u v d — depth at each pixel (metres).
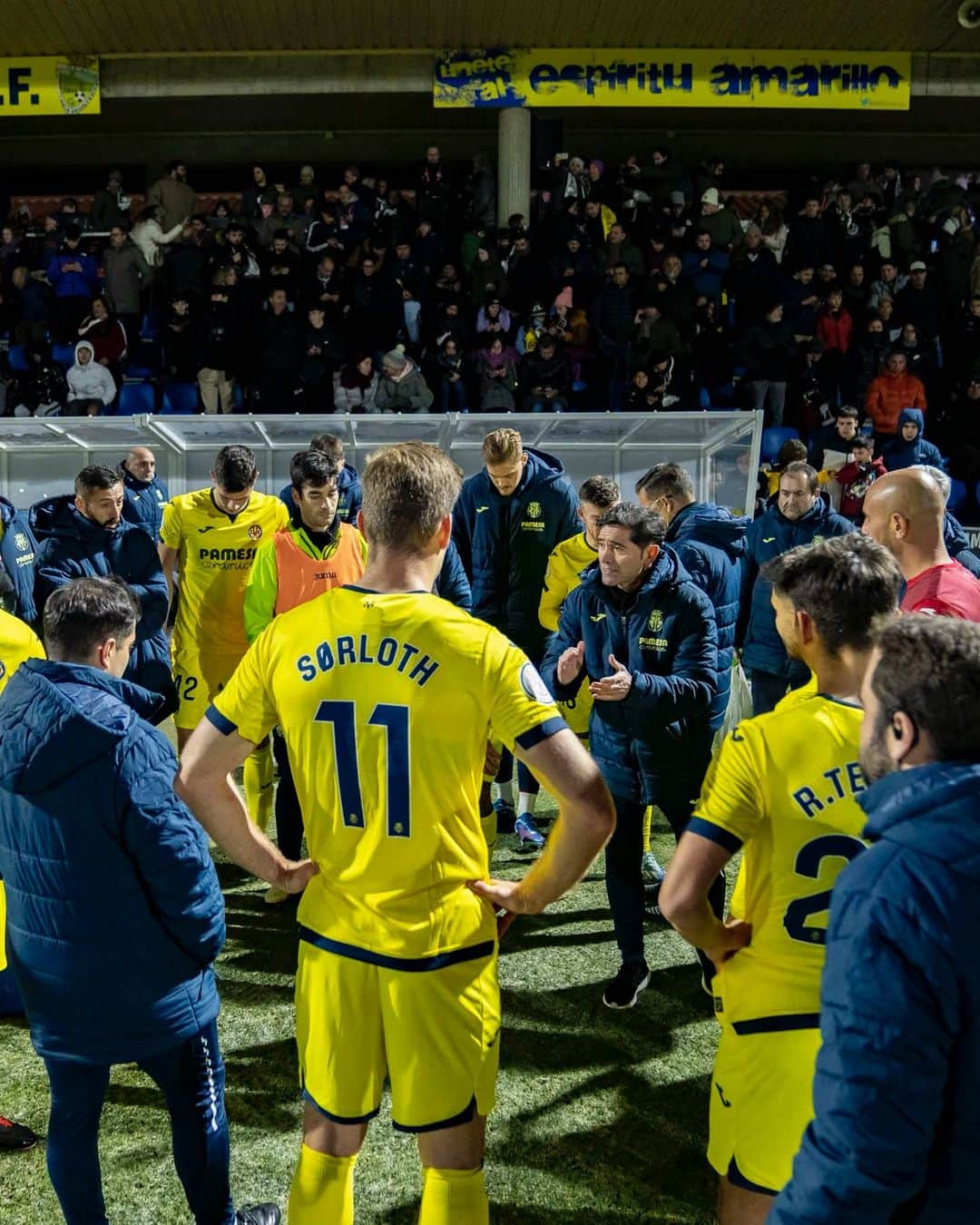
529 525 4.19
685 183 10.90
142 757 1.67
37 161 13.05
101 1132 2.36
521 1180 2.20
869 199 11.05
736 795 1.47
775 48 10.05
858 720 1.44
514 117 10.70
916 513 2.31
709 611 2.72
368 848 1.49
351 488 4.26
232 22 9.81
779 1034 1.43
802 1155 0.94
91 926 1.68
